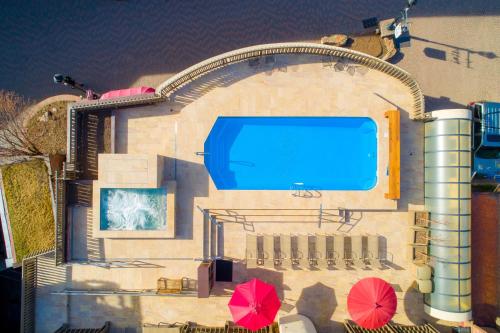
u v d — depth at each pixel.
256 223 14.77
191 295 14.30
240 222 14.78
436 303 14.00
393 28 15.88
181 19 16.33
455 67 16.11
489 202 15.55
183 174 14.73
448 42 16.16
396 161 13.98
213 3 16.36
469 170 13.86
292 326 13.86
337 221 14.77
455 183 13.78
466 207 13.82
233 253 14.80
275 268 14.80
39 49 16.34
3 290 15.88
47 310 14.80
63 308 14.83
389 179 14.12
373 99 14.73
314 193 14.76
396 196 13.98
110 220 14.24
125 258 14.72
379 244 14.75
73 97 16.06
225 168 15.23
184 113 14.73
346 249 14.65
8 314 15.84
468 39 16.16
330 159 15.27
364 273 14.80
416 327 14.53
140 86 16.41
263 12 16.31
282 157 15.27
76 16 16.38
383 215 14.80
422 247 14.59
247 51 13.96
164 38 16.33
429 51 16.14
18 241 15.62
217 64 14.34
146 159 13.52
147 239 14.75
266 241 14.46
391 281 14.78
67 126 14.36
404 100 14.79
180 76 13.97
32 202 15.61
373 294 12.70
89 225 14.69
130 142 14.74
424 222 14.48
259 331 14.39
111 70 16.34
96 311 14.87
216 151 15.20
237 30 16.36
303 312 14.73
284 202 14.75
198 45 16.34
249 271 14.79
